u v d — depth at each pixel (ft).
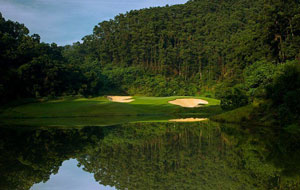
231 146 46.98
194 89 379.14
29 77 219.20
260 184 25.80
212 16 569.64
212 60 419.33
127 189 25.43
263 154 40.09
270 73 105.09
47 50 299.58
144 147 47.96
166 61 437.58
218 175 29.32
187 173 30.50
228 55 363.76
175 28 530.27
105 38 573.74
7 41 219.20
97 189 25.91
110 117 136.56
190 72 437.58
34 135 67.62
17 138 62.39
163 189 24.98
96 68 401.08
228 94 116.67
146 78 399.44
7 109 165.27
